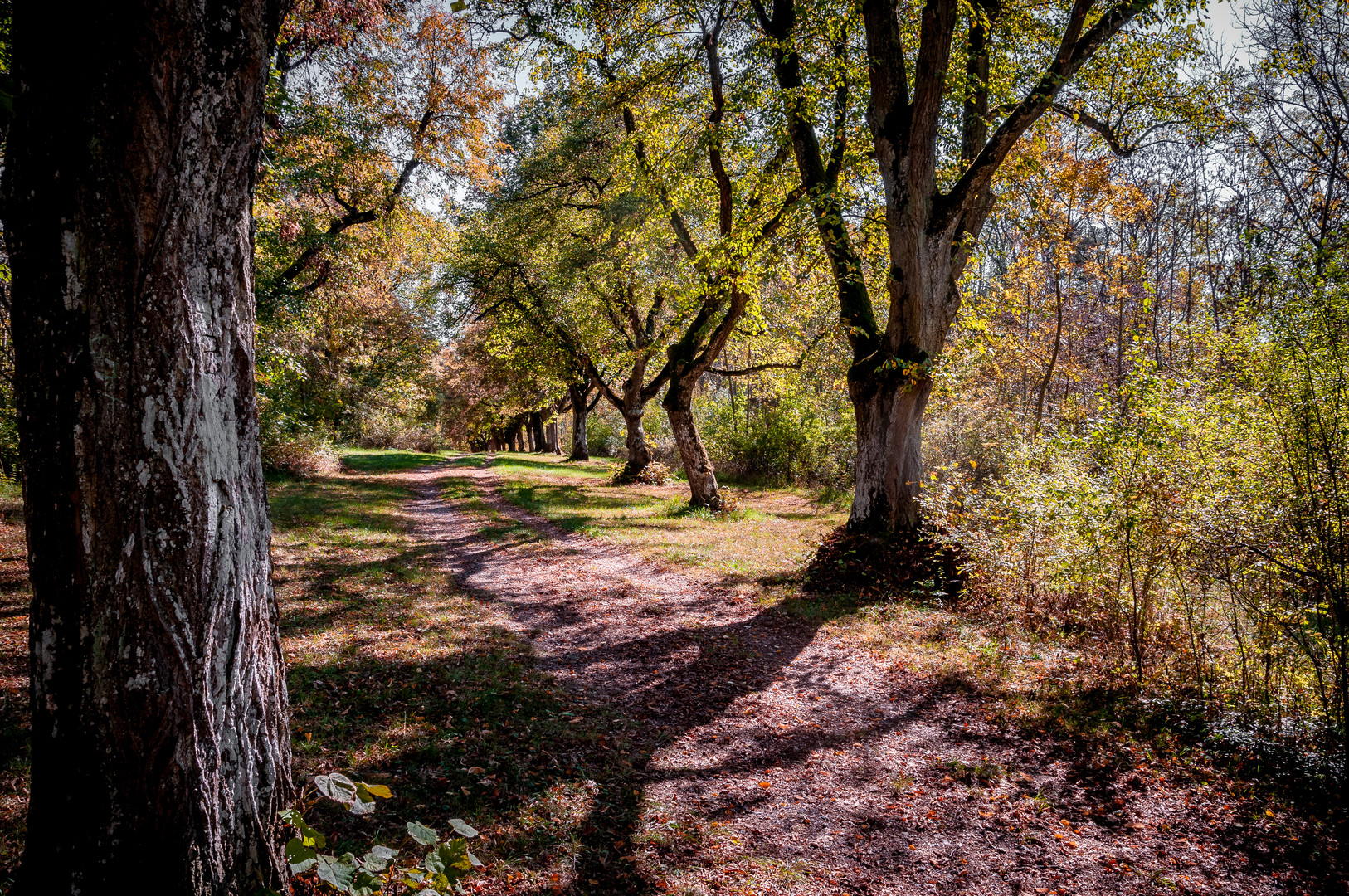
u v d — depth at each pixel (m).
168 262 2.31
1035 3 9.96
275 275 14.80
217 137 2.40
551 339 23.06
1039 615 7.68
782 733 5.38
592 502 19.23
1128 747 4.99
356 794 2.65
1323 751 4.53
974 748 5.10
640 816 4.10
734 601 9.07
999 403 19.16
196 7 2.26
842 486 22.58
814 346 17.27
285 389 17.84
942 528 9.39
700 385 36.25
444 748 4.60
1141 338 6.68
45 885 2.27
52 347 2.22
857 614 8.33
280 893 2.61
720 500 17.47
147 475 2.30
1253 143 13.81
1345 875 3.59
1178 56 9.73
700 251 12.46
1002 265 20.23
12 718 4.45
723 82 13.00
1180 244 20.56
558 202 22.19
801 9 10.88
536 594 9.42
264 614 2.75
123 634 2.28
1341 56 11.70
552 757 4.69
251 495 2.70
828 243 10.94
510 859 3.54
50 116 2.18
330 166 14.86
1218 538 5.44
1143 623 6.23
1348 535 4.64
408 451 44.78
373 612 7.72
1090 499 6.48
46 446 2.25
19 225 2.23
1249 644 5.50
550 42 12.63
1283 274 5.38
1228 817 4.12
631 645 7.34
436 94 17.08
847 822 4.18
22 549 8.66
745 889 3.50
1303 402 4.92
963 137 10.38
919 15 10.68
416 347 26.73
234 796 2.56
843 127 11.19
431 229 19.77
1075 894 3.52
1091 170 14.41
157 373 2.31
